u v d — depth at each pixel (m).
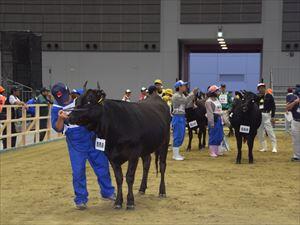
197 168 10.89
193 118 14.33
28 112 17.06
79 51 30.72
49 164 11.74
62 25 30.58
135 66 30.58
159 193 7.77
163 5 30.11
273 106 14.05
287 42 29.08
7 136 14.65
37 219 6.44
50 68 30.78
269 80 29.27
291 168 10.96
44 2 30.45
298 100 12.01
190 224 6.12
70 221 6.30
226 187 8.61
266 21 29.20
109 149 6.54
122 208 6.94
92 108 6.22
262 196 7.86
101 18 30.45
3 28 30.50
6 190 8.47
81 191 6.88
